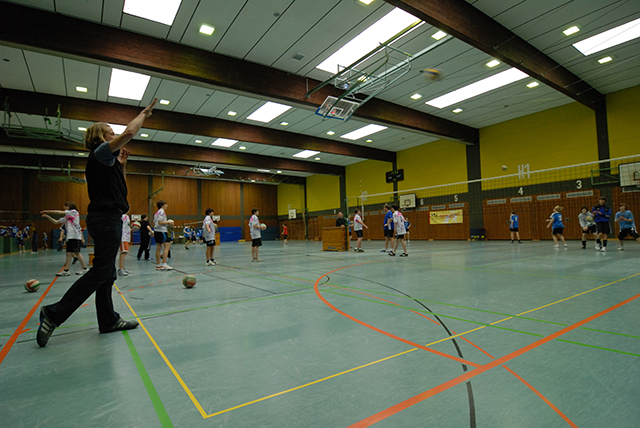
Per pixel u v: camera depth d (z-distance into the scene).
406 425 1.23
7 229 16.61
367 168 22.16
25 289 4.67
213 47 8.62
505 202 15.10
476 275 4.96
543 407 1.33
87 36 7.29
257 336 2.35
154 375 1.74
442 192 17.69
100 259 2.29
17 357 2.02
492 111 13.84
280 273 5.89
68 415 1.36
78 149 14.52
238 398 1.47
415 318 2.70
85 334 2.48
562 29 8.39
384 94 11.84
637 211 11.52
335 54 9.13
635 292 3.43
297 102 10.42
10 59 8.48
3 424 1.29
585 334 2.21
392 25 7.88
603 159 12.27
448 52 9.05
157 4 6.93
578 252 8.16
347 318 2.75
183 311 3.16
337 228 11.92
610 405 1.34
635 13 7.79
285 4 7.08
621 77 11.01
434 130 14.23
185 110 12.73
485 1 7.40
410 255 9.04
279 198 30.77
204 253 13.05
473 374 1.65
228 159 18.88
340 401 1.42
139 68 8.02
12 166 18.69
